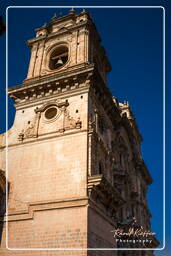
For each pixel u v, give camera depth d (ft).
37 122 111.14
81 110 106.01
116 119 136.77
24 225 90.38
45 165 99.60
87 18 139.64
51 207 89.15
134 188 160.25
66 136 102.22
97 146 104.37
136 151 177.58
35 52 136.98
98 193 92.12
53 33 137.28
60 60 130.41
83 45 126.82
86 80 111.45
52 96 115.24
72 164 95.30
